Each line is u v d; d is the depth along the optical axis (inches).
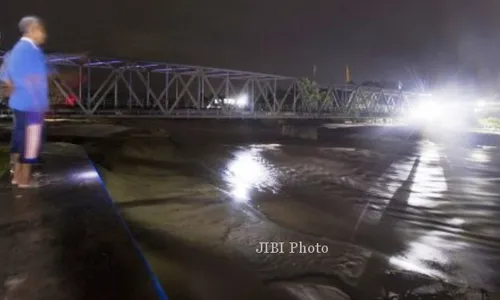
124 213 386.3
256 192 509.0
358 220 383.9
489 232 351.9
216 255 279.3
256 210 413.4
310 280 243.6
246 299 216.7
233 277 242.4
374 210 425.7
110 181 519.8
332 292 229.5
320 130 1672.0
